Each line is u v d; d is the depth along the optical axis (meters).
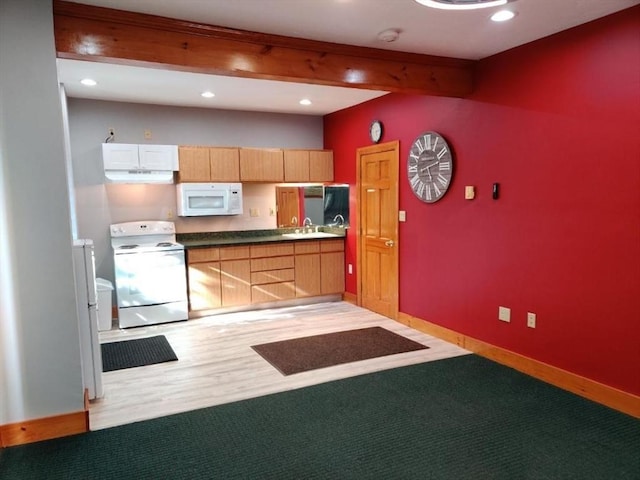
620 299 2.92
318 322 5.15
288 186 6.30
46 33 2.57
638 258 2.81
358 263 5.84
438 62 3.77
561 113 3.21
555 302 3.34
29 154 2.59
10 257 2.61
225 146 5.70
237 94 4.96
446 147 4.24
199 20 2.89
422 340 4.46
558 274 3.31
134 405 3.16
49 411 2.75
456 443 2.60
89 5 2.64
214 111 5.75
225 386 3.46
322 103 5.54
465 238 4.13
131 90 4.70
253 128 6.00
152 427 2.85
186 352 4.21
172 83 4.43
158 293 5.09
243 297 5.59
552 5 2.71
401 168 4.92
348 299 6.13
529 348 3.58
